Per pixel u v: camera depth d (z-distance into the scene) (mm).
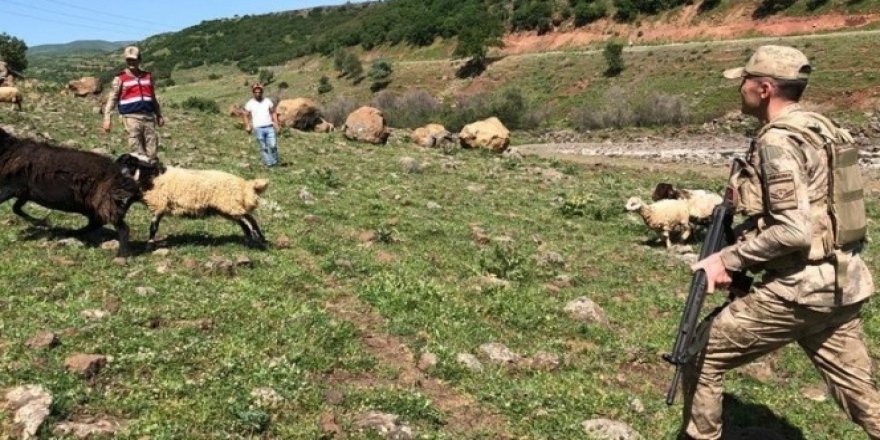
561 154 36500
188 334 6105
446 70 97188
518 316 7512
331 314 7074
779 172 3842
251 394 5164
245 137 22281
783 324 4062
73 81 30266
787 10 79250
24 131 16125
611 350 6938
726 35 81188
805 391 6477
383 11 142750
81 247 8406
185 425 4707
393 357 6324
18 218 9391
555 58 89250
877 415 4152
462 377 6004
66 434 4457
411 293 7781
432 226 11203
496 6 113250
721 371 4320
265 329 6414
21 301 6539
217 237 9422
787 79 4055
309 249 9258
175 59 179250
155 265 7977
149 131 11289
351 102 66812
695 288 4148
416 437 4941
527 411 5496
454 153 24562
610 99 63031
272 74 122000
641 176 22172
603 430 5270
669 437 5301
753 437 5438
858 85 53500
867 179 24469
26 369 5129
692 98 61438
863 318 8398
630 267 10211
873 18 71562
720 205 4285
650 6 92438
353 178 16062
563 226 12781
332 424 4977
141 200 8398
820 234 3938
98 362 5320
